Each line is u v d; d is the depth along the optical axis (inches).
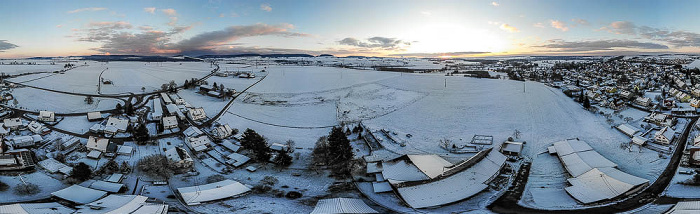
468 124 4626.0
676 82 6761.8
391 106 5693.9
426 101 5905.5
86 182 2785.4
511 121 4601.4
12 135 3740.2
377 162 3270.2
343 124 4709.6
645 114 4616.1
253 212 2251.5
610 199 2333.9
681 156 3088.1
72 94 5974.4
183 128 4424.2
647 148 3351.4
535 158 3378.4
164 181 2898.6
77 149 3479.3
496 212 2233.0
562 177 2891.2
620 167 3024.1
